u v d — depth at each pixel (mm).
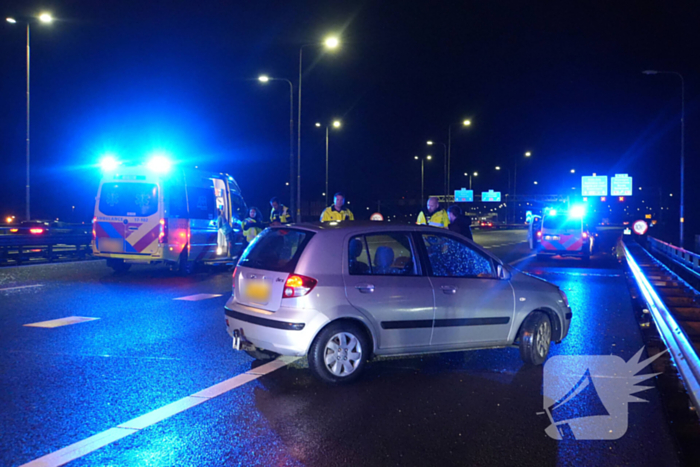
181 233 14336
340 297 5602
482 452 4133
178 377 5891
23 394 5281
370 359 6035
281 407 5031
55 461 3908
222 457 4000
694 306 10617
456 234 6422
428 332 5996
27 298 10812
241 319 5922
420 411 4973
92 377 5840
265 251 6078
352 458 4000
